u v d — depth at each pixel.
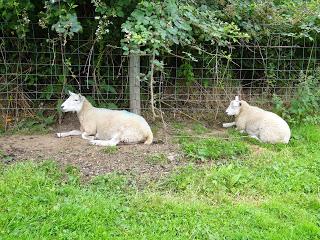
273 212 3.38
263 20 5.55
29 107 5.25
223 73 5.54
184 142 4.59
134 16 4.37
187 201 3.48
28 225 3.08
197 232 3.08
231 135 4.94
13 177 3.63
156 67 4.84
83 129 4.75
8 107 5.19
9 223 3.07
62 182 3.68
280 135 4.73
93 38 5.14
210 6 5.38
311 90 5.57
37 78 5.33
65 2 4.44
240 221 3.23
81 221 3.11
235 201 3.55
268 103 5.76
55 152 4.26
